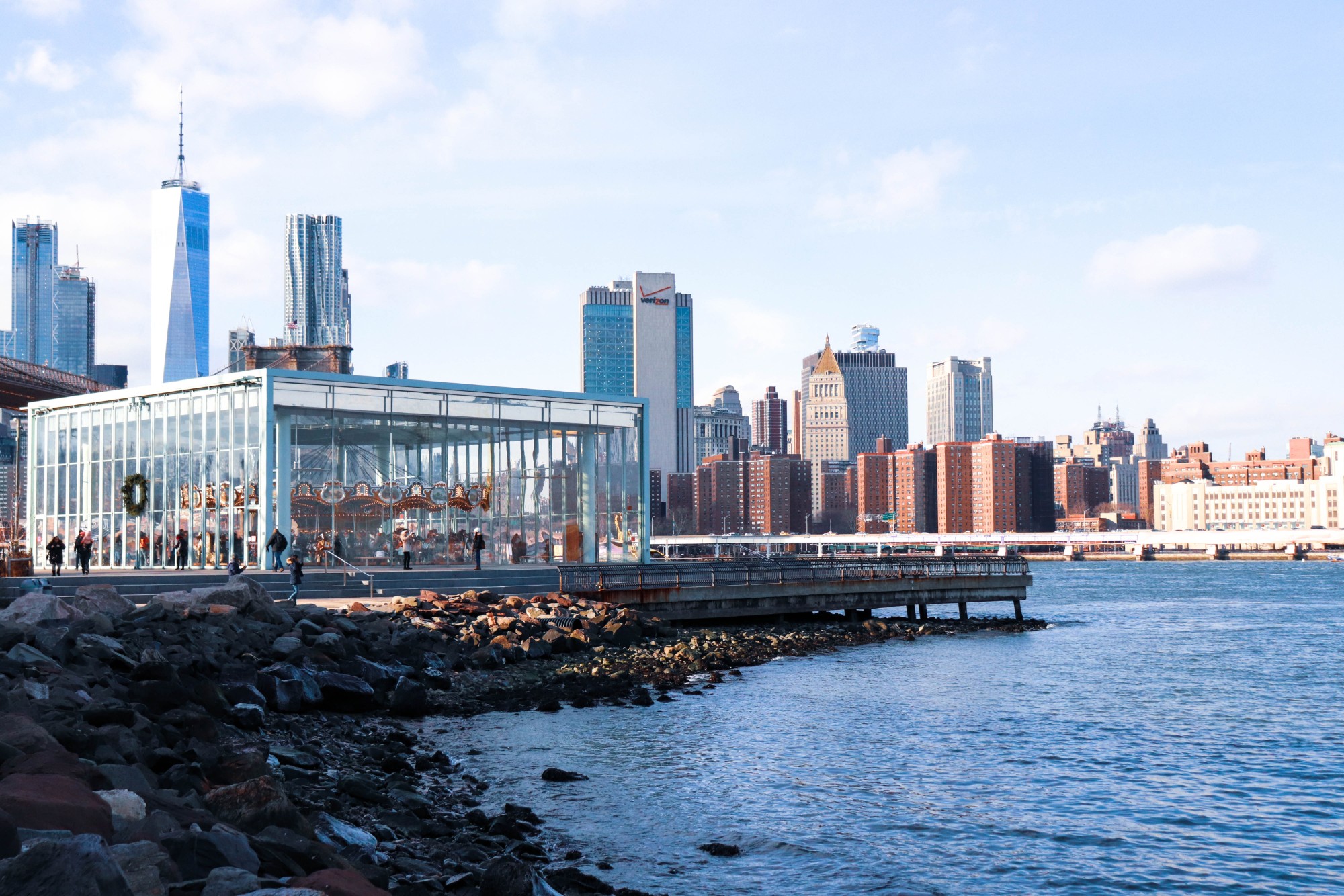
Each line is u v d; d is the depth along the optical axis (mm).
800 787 23875
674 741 28062
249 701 26062
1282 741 30984
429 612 42594
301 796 17609
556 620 44781
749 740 28781
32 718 14789
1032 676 43969
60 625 28938
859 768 26031
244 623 33469
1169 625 77125
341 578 49781
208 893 9070
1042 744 29797
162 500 58969
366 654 33969
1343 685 42938
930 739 29984
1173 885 18422
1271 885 18547
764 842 19703
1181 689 41344
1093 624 76250
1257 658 53531
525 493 61719
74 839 7844
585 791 22672
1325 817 22703
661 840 19609
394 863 14461
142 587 42875
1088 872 18984
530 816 20094
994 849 20047
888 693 37781
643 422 66188
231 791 12734
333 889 9672
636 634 45906
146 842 9305
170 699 20625
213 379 56281
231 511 55406
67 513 64688
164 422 59469
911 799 23359
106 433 62812
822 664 46094
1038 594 135875
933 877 18312
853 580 61969
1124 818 22422
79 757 13617
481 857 16234
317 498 55219
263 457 54000
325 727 26516
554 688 34750
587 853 18562
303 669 29031
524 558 61344
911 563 66000
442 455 59062
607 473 64688
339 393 56312
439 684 33656
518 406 61750
